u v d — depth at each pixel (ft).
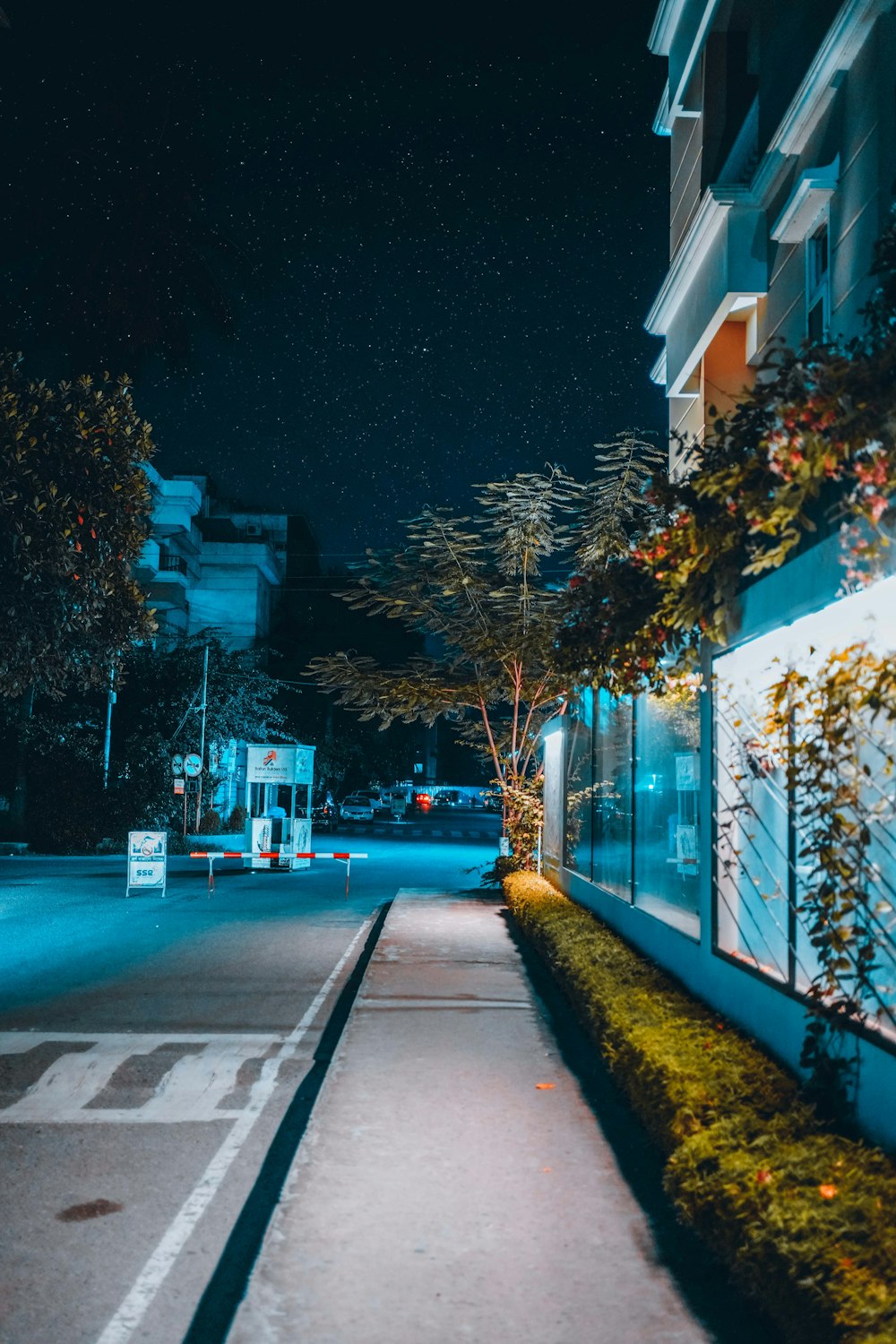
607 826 43.32
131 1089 25.36
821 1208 12.63
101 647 42.80
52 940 51.55
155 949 48.52
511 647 63.87
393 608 66.03
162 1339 13.64
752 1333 13.15
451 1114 21.95
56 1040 30.14
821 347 15.79
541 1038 28.55
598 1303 13.96
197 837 133.80
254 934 54.08
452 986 35.81
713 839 25.55
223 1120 23.09
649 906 34.65
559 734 59.41
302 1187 17.92
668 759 31.83
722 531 19.52
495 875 72.28
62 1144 21.35
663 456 59.21
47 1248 16.38
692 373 43.34
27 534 37.24
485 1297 14.10
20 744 121.29
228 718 147.13
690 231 39.58
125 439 40.57
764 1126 15.97
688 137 47.01
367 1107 22.36
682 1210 15.48
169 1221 17.47
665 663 30.71
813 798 18.67
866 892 16.67
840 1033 17.10
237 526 255.91
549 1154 19.71
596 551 60.23
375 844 148.97
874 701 16.20
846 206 29.12
